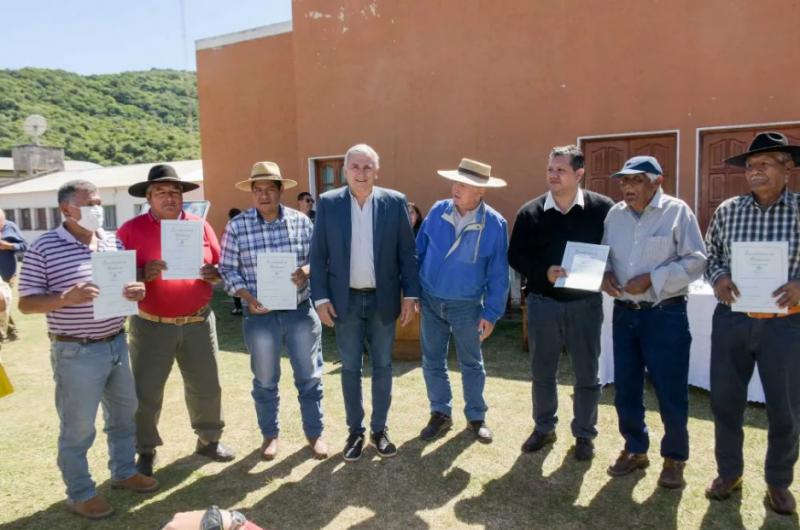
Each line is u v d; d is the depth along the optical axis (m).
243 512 2.95
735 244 2.60
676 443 3.02
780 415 2.69
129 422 3.11
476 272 3.57
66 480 2.88
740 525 2.71
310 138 9.05
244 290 3.35
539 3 7.26
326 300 3.32
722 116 6.43
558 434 3.77
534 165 7.49
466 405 3.82
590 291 3.24
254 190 3.39
